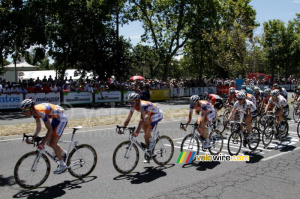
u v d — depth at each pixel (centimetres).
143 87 1335
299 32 4175
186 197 407
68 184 458
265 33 1998
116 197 406
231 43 1953
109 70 2439
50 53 2184
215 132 641
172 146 585
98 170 527
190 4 2372
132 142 519
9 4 1667
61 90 1614
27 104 416
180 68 5431
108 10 2056
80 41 2203
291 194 421
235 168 545
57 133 460
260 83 3031
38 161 443
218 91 2642
